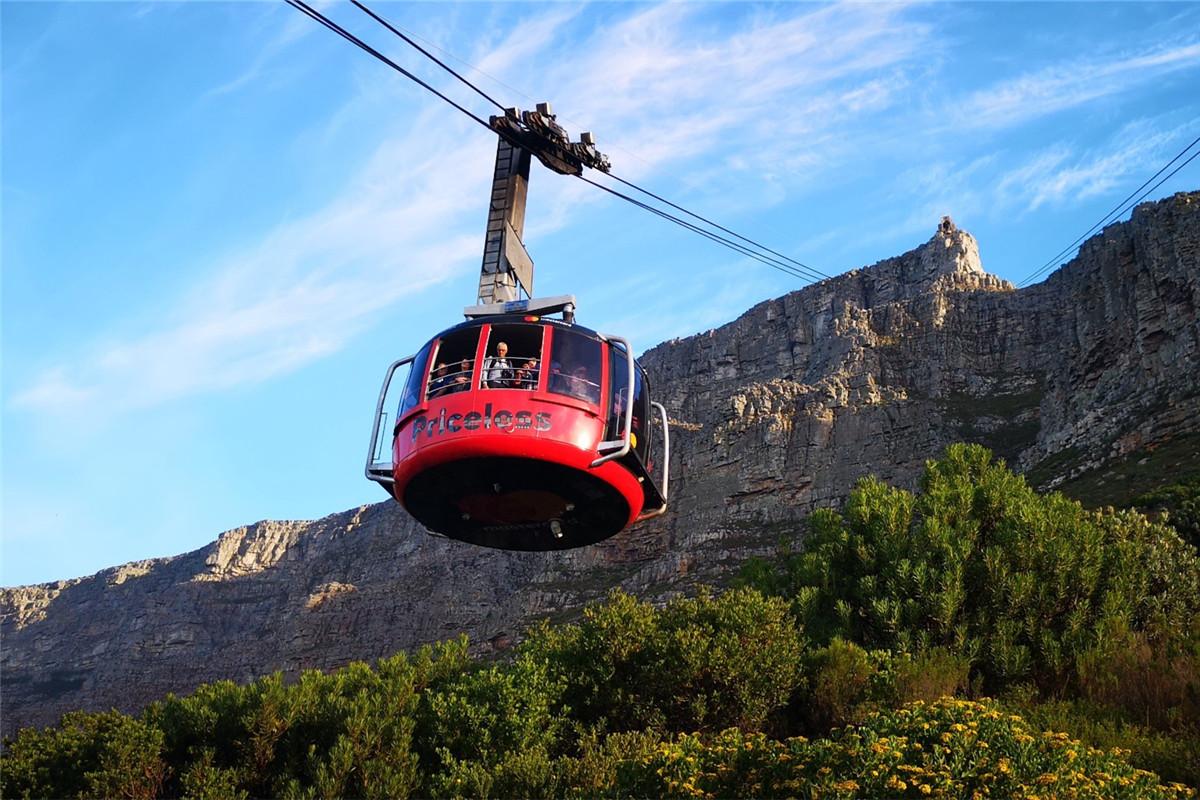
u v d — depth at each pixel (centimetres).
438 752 3772
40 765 4172
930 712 2495
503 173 2809
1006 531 4297
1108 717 3406
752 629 3922
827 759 2436
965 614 4088
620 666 4047
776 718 3800
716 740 2881
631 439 2419
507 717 3772
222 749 4162
